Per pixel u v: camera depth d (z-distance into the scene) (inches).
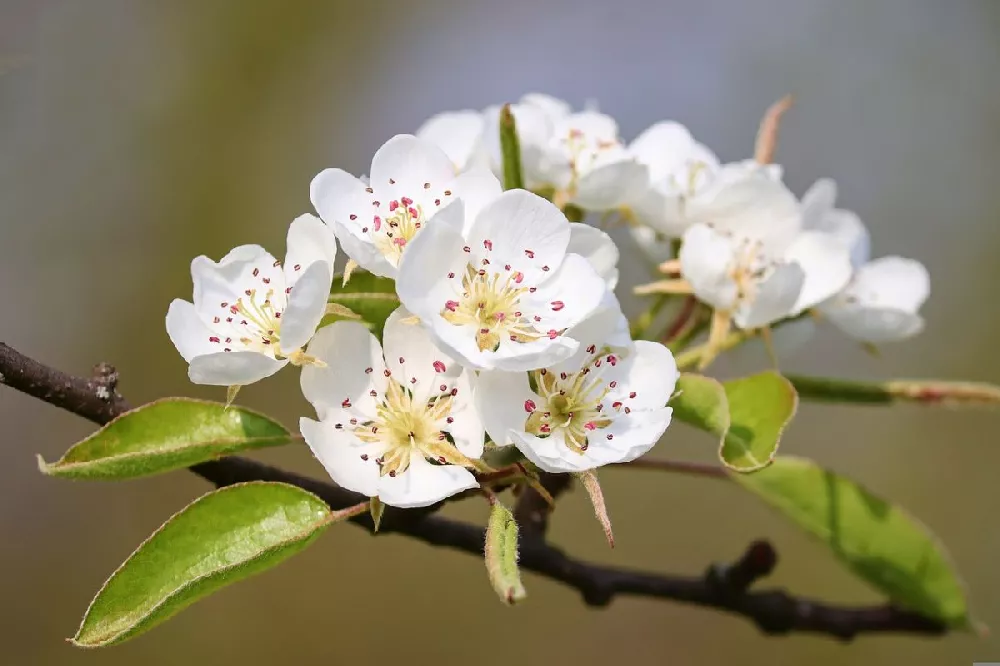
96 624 16.9
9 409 31.7
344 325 17.3
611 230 19.9
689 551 31.5
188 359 17.5
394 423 17.2
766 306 18.7
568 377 17.4
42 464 17.2
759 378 18.1
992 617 30.5
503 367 16.9
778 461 19.9
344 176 17.7
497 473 17.3
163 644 30.1
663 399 17.5
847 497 19.9
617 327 17.6
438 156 17.8
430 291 17.1
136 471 17.4
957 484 32.0
